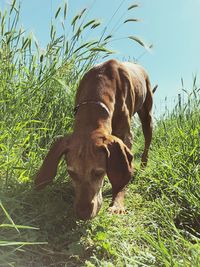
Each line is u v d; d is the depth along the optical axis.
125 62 1.25
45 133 1.00
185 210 0.95
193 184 0.97
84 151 0.78
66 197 0.93
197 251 0.67
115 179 0.79
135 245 0.80
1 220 0.75
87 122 0.86
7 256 0.67
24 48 1.02
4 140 0.89
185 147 1.14
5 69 1.00
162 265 0.69
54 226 0.82
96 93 0.94
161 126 1.57
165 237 0.84
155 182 1.10
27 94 0.98
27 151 0.97
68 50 1.04
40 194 0.87
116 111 1.00
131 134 1.06
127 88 1.05
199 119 1.33
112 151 0.80
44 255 0.74
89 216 0.74
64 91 1.10
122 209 0.96
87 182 0.76
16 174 0.89
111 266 0.69
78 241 0.77
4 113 0.92
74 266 0.72
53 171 0.79
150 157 1.30
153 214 0.94
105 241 0.77
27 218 0.80
